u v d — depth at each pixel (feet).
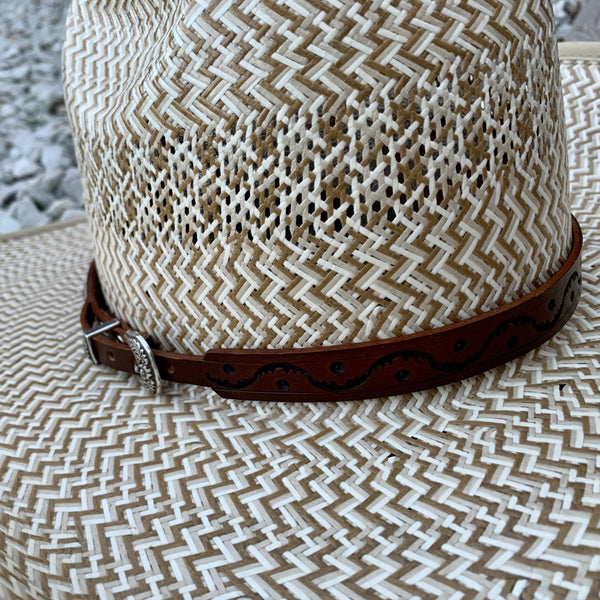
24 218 2.48
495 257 0.73
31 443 0.81
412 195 0.69
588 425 0.65
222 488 0.70
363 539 0.62
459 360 0.73
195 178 0.73
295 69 0.66
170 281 0.80
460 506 0.62
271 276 0.73
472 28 0.67
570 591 0.52
